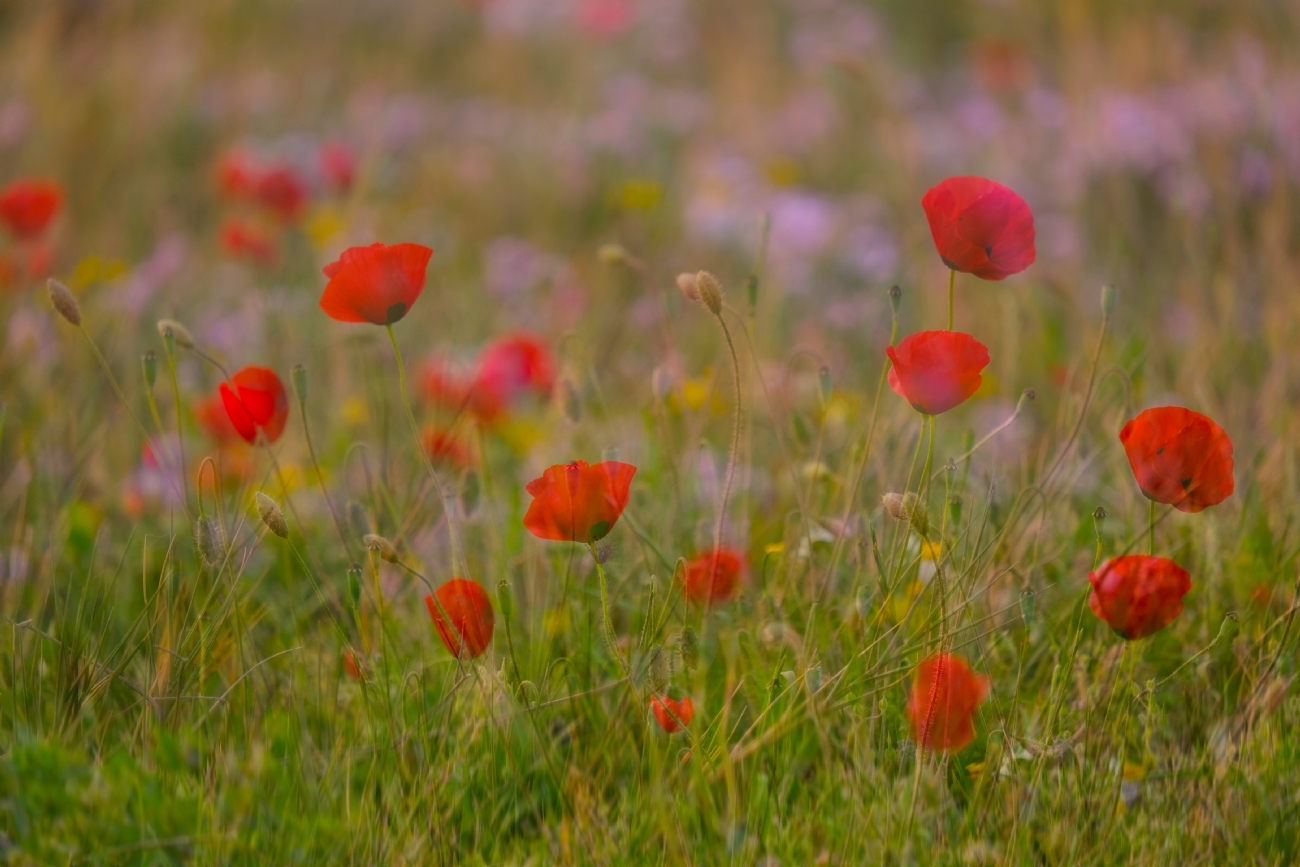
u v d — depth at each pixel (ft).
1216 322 18.80
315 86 39.32
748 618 17.01
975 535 17.15
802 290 24.95
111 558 17.57
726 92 37.91
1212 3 35.04
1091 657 16.80
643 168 33.22
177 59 37.52
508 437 18.29
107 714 16.72
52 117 30.96
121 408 18.20
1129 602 16.42
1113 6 35.55
